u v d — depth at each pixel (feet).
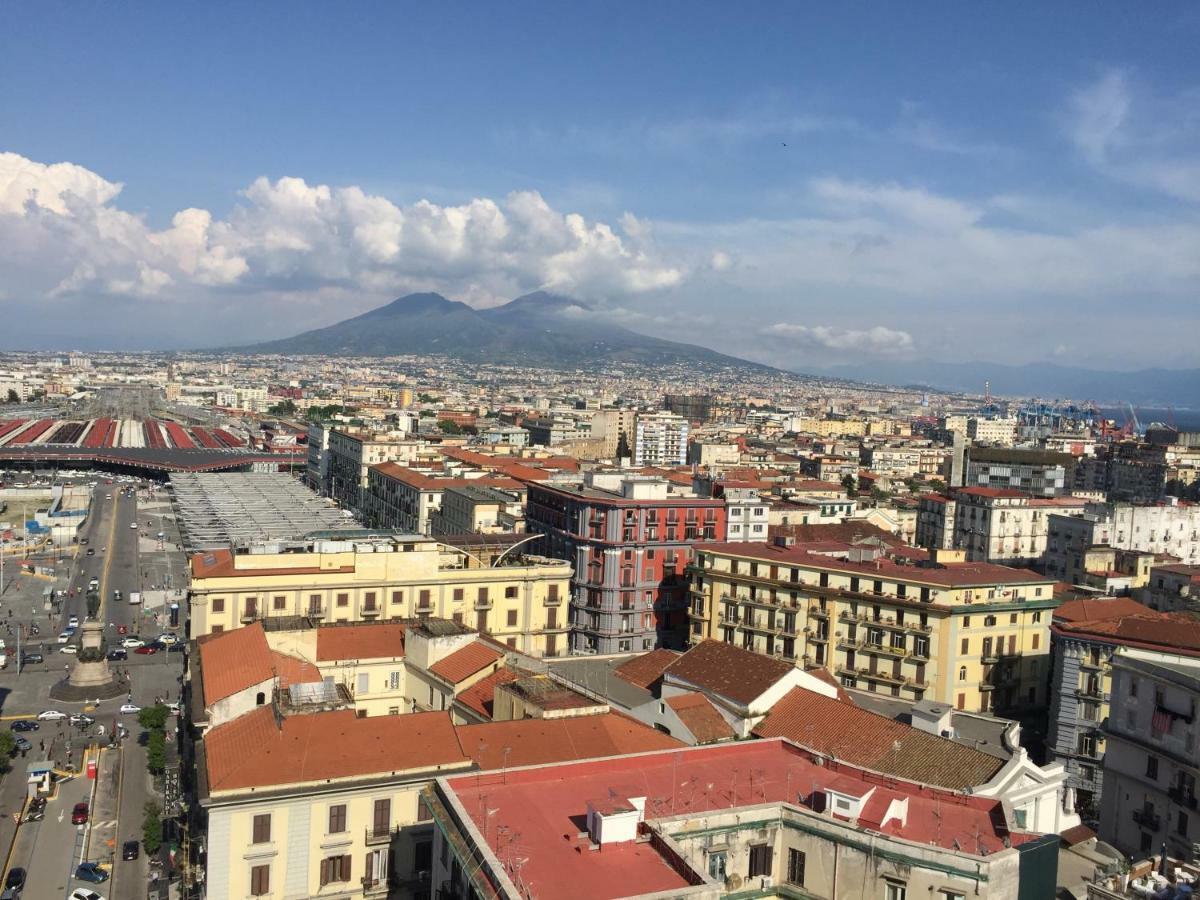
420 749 268.82
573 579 598.75
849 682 456.45
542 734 280.31
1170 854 298.35
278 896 252.21
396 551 462.60
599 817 171.01
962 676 436.35
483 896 154.10
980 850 172.35
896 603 446.19
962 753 264.93
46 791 408.46
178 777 378.94
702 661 333.01
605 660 391.24
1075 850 273.33
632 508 588.50
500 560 520.42
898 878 169.58
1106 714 381.81
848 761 267.39
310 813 254.06
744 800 195.11
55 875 343.26
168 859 338.75
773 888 182.39
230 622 430.20
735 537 632.79
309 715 273.13
